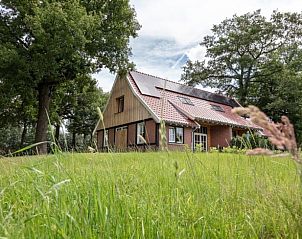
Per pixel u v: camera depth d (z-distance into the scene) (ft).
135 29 73.15
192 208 7.03
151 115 66.64
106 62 69.77
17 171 11.18
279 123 2.48
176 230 5.44
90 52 67.36
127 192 8.07
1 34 61.11
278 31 111.45
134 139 72.64
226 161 14.20
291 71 107.65
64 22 56.08
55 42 55.26
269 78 115.14
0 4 60.08
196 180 8.63
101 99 132.26
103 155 12.09
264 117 2.43
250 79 118.01
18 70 56.29
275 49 114.11
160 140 6.57
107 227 5.07
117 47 68.59
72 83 78.84
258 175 9.10
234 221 6.29
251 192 8.63
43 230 5.16
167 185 8.98
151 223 5.57
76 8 59.57
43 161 9.52
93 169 9.13
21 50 59.41
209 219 6.18
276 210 6.50
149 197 7.54
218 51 117.50
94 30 64.34
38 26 53.98
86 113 132.16
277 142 2.41
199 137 77.05
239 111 2.48
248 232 5.86
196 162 13.61
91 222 5.27
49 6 56.34
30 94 66.64
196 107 78.54
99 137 86.74
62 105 113.09
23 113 80.23
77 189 7.07
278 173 10.10
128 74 77.25
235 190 8.65
